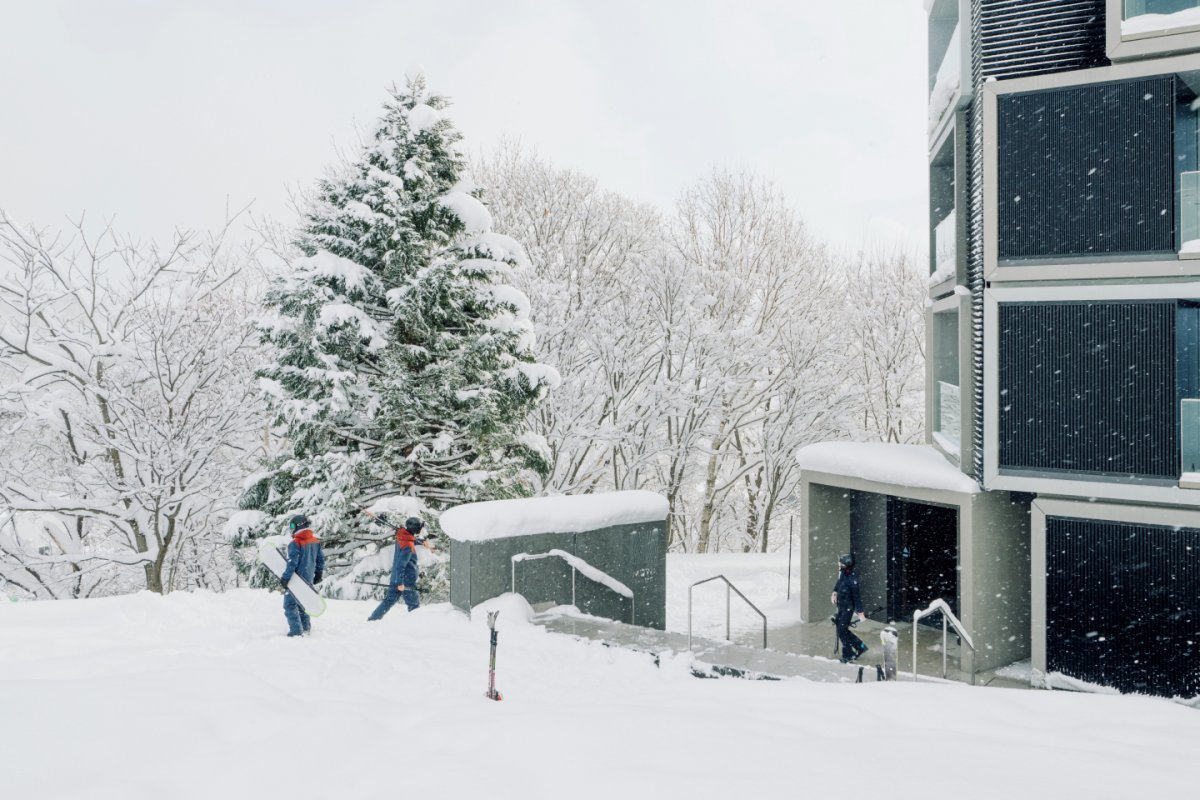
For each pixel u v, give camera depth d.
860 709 5.89
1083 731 5.44
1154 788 4.12
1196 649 11.55
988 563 13.29
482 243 19.59
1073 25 12.70
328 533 17.59
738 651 10.25
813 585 16.12
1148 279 12.02
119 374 21.92
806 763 4.43
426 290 18.11
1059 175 12.46
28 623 11.13
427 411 18.53
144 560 21.48
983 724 5.56
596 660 9.98
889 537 16.41
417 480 18.95
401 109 19.66
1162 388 11.84
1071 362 12.39
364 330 17.80
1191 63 11.69
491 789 4.16
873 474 14.70
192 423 21.77
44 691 5.57
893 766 4.38
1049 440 12.52
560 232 30.42
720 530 34.47
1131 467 12.00
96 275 22.47
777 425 31.06
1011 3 13.02
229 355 22.41
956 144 14.77
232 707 5.52
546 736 4.88
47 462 22.50
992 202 12.86
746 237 32.38
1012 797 3.95
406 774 4.39
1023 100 12.66
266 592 13.67
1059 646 12.40
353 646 9.65
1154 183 11.91
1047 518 12.52
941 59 18.36
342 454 18.22
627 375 28.55
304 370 17.94
